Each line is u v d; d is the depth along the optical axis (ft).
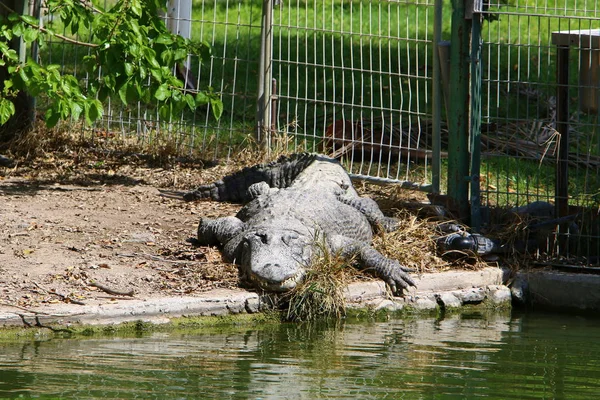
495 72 78.43
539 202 44.47
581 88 42.57
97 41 48.78
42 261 37.68
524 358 31.12
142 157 56.44
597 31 42.83
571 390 27.37
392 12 98.89
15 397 25.13
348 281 38.01
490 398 26.30
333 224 41.91
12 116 56.24
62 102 44.78
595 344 33.45
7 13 55.62
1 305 32.73
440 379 28.09
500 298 39.47
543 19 86.58
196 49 50.21
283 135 56.85
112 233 42.24
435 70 47.09
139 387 26.32
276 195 43.52
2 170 52.75
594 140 59.52
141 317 33.50
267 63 55.16
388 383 27.48
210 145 57.11
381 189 51.08
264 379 27.53
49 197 47.88
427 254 41.32
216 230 41.04
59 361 28.96
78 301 33.60
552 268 41.19
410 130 54.80
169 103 47.83
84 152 56.44
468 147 44.11
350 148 56.80
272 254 36.83
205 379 27.35
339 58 82.28
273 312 35.78
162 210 46.88
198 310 34.42
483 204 47.09
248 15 97.71
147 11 48.52
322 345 32.07
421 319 37.14
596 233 42.42
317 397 25.84
